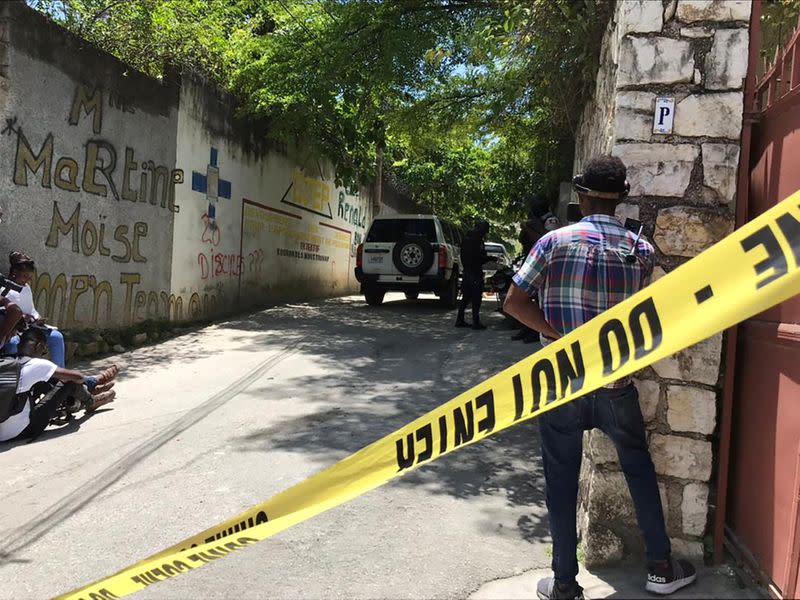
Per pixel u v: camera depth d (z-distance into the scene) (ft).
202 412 18.12
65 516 11.76
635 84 9.50
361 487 8.17
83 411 18.20
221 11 35.68
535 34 15.89
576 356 7.19
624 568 9.54
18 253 18.43
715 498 9.60
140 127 27.45
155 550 10.52
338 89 34.35
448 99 34.55
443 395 20.15
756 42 9.39
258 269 39.93
